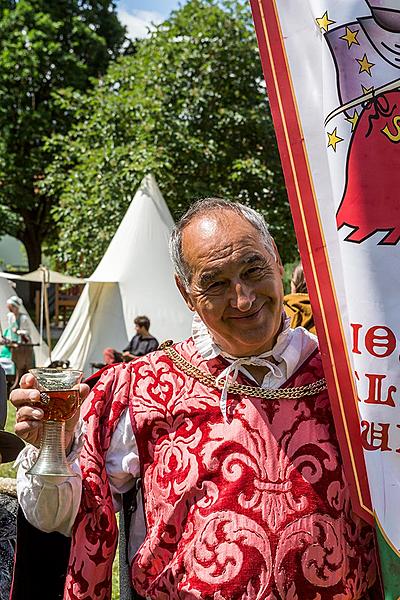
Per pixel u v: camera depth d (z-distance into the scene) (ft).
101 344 31.42
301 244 4.88
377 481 4.66
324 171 4.85
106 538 4.99
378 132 4.68
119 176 39.65
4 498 8.34
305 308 10.36
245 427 4.94
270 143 40.73
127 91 41.37
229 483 4.81
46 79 62.59
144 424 5.11
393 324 4.65
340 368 4.82
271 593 4.61
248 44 40.63
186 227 4.97
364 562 4.88
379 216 4.67
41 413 4.72
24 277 37.35
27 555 5.10
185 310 31.60
